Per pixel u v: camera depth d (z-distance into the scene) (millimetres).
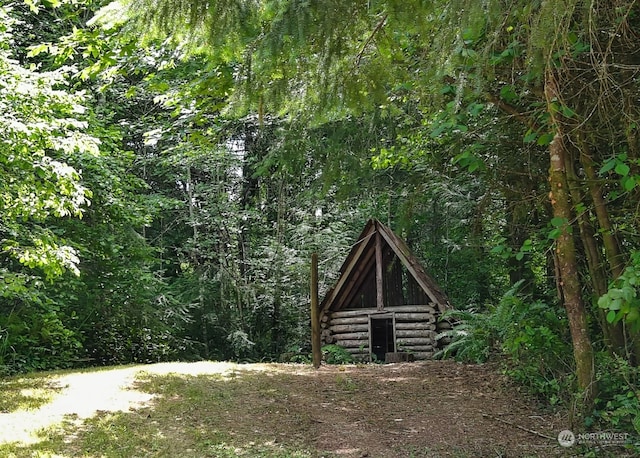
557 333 7105
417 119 8609
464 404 7156
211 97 8594
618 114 5531
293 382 8812
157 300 17281
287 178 16547
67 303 13602
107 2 8039
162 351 16016
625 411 5191
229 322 20188
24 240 10469
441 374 9172
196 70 9633
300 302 19578
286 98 4117
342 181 7152
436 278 17922
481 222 8297
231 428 6289
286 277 19219
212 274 21094
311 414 6914
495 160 7598
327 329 14594
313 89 4113
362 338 14234
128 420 6383
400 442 5809
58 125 8734
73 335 13297
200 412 6867
